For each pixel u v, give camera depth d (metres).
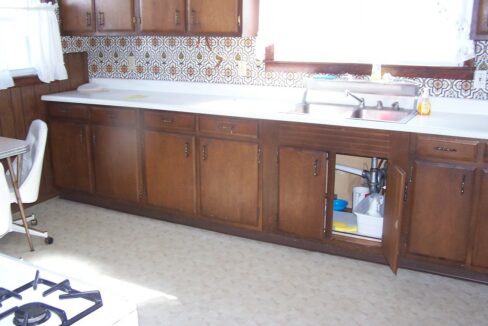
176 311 2.44
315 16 3.30
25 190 2.98
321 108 3.24
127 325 1.16
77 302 1.19
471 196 2.56
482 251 2.61
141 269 2.88
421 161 2.63
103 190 3.79
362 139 2.76
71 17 3.83
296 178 2.99
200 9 3.34
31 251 3.12
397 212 2.58
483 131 2.46
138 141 3.50
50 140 3.94
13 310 1.13
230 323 2.34
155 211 3.64
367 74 3.23
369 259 2.97
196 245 3.21
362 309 2.46
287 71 3.45
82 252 3.11
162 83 3.92
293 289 2.65
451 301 2.53
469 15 2.84
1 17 3.49
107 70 4.17
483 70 2.92
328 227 3.00
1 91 3.57
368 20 3.16
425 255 2.75
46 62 3.75
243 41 3.54
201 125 3.21
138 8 3.54
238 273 2.83
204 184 3.32
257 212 3.18
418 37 3.06
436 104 3.06
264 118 2.96
